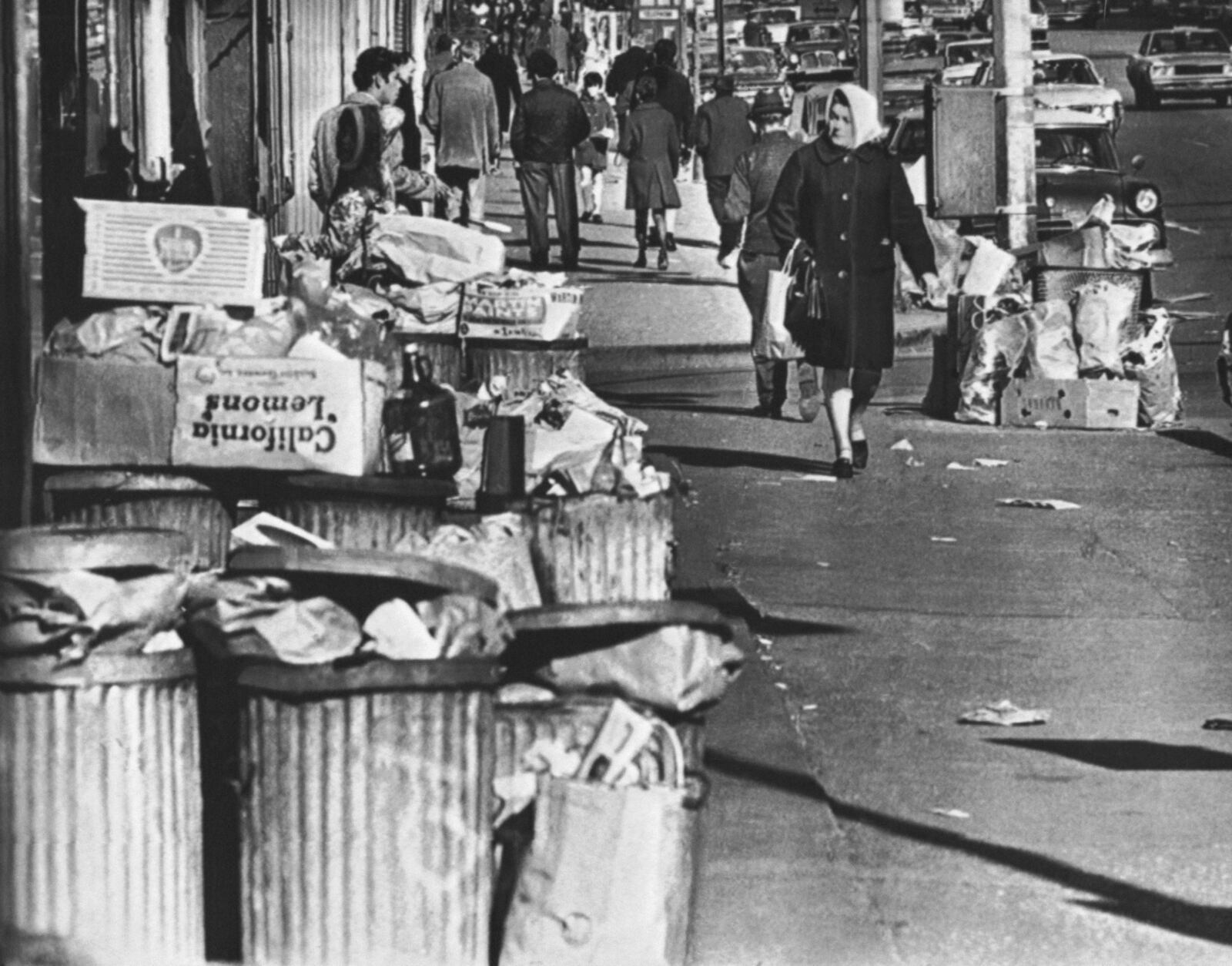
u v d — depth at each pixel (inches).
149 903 275.9
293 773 276.5
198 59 826.2
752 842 377.4
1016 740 445.7
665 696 295.6
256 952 279.1
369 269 644.1
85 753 272.4
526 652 301.1
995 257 884.6
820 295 728.3
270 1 972.6
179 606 281.6
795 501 699.4
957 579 591.2
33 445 352.2
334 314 380.2
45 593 273.3
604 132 1731.1
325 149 773.9
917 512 683.4
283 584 285.1
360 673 275.0
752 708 462.0
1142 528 664.4
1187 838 386.3
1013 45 970.7
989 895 356.5
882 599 565.3
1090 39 3727.9
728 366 1067.9
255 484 356.2
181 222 368.5
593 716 290.5
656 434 833.5
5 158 357.4
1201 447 821.2
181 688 278.4
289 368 345.7
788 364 1007.0
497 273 635.5
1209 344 1156.5
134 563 277.1
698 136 1344.7
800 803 399.2
